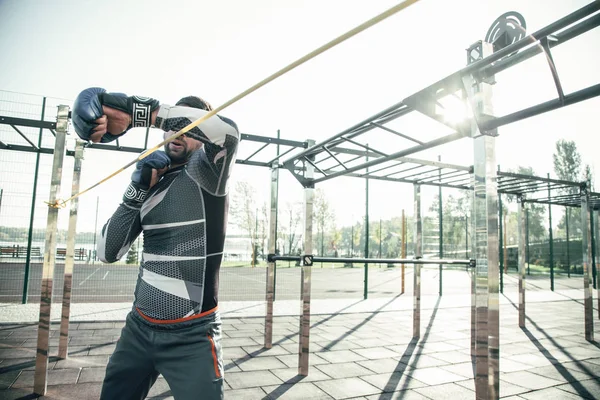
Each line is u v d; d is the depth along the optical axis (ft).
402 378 13.69
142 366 5.15
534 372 14.96
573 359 16.81
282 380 13.16
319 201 102.37
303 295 13.96
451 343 18.97
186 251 5.07
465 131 7.94
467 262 17.17
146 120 4.16
